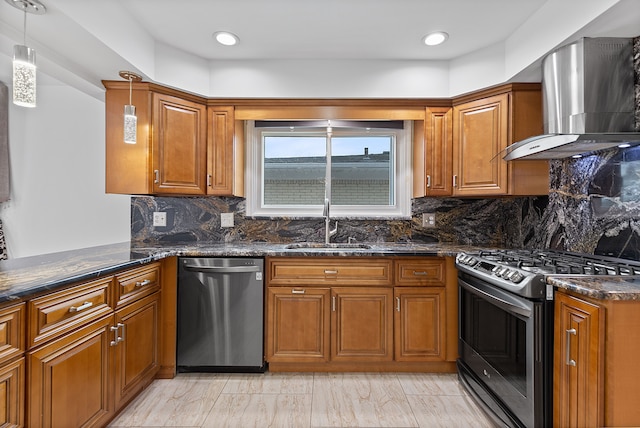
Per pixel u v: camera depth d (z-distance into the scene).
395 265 2.17
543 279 1.39
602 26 1.51
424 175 2.45
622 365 1.12
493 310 1.71
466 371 1.98
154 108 2.19
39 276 1.30
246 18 1.89
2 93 2.46
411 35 2.07
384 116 2.45
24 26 1.40
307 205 2.86
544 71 1.78
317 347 2.17
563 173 2.04
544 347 1.39
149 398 1.90
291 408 1.81
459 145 2.39
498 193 2.20
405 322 2.16
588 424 1.19
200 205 2.72
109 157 2.18
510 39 2.07
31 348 1.14
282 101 2.45
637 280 1.29
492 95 2.24
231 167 2.45
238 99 2.43
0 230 2.53
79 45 1.69
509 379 1.56
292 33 2.04
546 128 1.78
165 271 2.14
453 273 2.17
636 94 1.60
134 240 2.65
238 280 2.16
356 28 1.99
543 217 2.22
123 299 1.68
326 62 2.38
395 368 2.21
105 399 1.54
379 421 1.70
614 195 1.69
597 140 1.45
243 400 1.88
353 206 2.85
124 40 1.82
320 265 2.17
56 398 1.24
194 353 2.16
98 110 2.58
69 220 2.56
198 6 1.78
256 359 2.16
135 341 1.80
